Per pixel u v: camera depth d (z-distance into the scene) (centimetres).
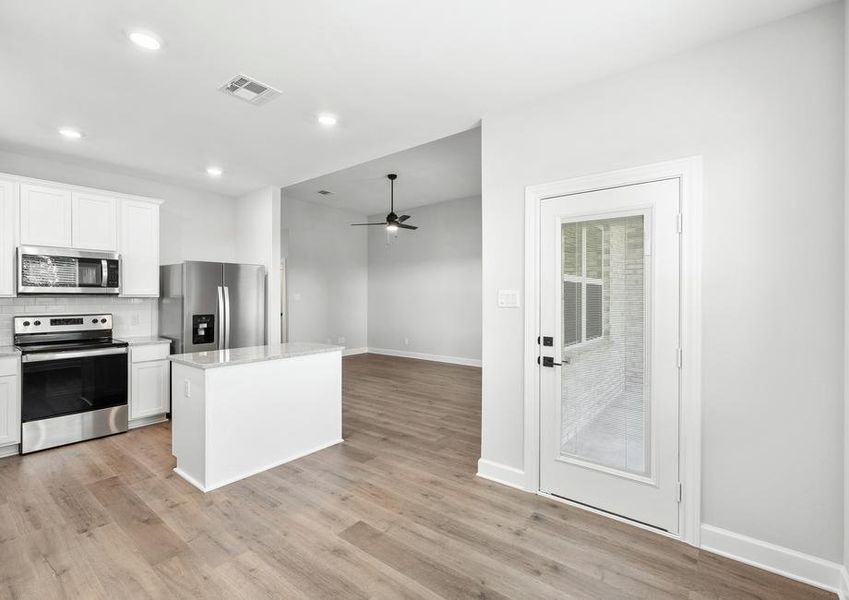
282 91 264
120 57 225
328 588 181
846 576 175
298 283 734
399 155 482
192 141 349
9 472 295
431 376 636
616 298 240
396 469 305
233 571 192
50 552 204
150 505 251
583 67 233
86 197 381
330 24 198
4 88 259
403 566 197
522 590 181
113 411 373
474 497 264
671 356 221
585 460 251
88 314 396
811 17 187
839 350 183
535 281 269
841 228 182
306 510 246
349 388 557
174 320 437
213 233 530
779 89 194
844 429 180
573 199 254
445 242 756
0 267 335
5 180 338
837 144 182
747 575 192
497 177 288
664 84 223
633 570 195
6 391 320
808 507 189
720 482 209
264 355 309
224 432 279
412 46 216
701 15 190
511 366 281
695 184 213
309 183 613
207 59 228
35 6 184
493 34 205
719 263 208
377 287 855
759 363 199
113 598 175
